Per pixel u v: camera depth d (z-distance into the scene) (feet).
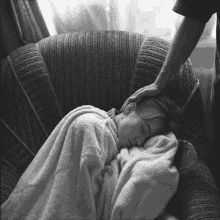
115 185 3.29
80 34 4.11
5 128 3.85
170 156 3.32
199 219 3.03
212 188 3.48
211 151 4.75
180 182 3.56
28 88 3.89
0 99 3.88
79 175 3.24
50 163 3.39
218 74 3.81
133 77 3.93
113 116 3.79
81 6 4.46
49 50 3.99
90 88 3.99
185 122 3.90
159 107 3.61
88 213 3.22
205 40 4.67
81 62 3.96
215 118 4.13
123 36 4.05
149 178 3.15
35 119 3.91
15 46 4.86
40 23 4.60
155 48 3.94
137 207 3.12
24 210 3.31
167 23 4.57
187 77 3.89
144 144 3.64
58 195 3.20
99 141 3.37
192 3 3.22
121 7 4.50
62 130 3.45
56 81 3.97
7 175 3.63
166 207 3.57
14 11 4.41
